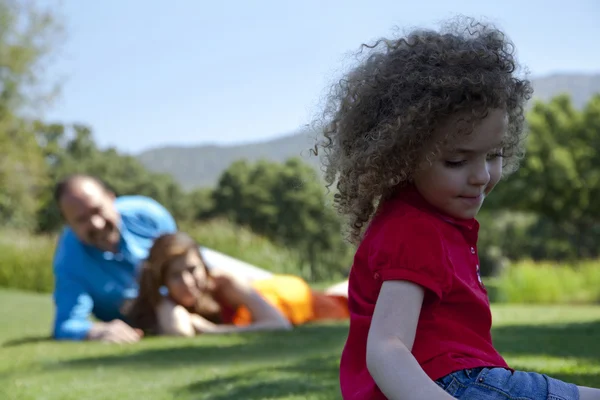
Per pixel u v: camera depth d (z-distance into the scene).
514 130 1.65
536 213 27.12
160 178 49.03
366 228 1.55
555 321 5.13
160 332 4.62
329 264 13.16
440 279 1.34
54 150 24.30
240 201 43.28
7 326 5.39
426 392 1.21
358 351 1.44
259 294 4.88
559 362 2.99
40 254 11.05
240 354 3.66
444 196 1.41
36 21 21.59
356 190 1.52
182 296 4.66
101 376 3.08
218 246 11.52
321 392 2.53
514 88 1.49
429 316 1.37
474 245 1.48
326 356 3.41
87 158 46.03
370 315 1.41
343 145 1.54
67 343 4.30
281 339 4.23
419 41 1.46
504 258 32.75
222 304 4.91
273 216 42.06
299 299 5.31
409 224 1.37
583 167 25.84
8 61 21.28
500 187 25.89
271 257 11.83
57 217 34.25
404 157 1.41
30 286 10.62
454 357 1.35
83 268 4.71
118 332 4.36
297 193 41.75
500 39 1.52
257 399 2.45
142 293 4.68
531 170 25.66
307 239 41.12
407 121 1.39
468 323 1.40
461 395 1.32
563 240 32.84
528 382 1.35
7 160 22.36
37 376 3.11
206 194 47.81
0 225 24.73
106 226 4.70
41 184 25.06
